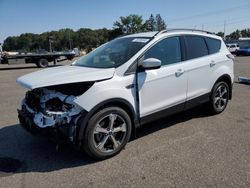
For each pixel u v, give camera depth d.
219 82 6.01
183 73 5.11
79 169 3.91
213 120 5.81
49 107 4.02
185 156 4.17
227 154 4.20
